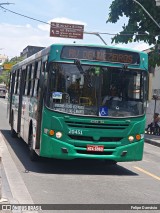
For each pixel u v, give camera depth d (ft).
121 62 38.65
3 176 34.55
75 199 28.60
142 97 39.11
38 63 43.65
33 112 43.16
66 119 37.17
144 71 39.29
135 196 30.45
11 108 67.77
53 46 37.78
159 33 98.32
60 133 37.19
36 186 32.14
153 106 105.70
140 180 37.14
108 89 38.17
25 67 54.03
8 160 43.70
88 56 38.09
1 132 72.49
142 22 100.07
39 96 39.37
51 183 33.55
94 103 37.78
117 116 38.04
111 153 38.06
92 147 37.50
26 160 44.45
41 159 43.57
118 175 39.06
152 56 96.63
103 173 39.63
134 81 38.96
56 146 37.17
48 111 37.37
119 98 38.37
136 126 38.60
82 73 37.91
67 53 37.86
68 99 37.52
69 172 38.99
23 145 56.24
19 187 31.48
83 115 37.32
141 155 39.11
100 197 29.60
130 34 100.17
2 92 296.92
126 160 38.55
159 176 39.96
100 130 37.60
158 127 93.35
